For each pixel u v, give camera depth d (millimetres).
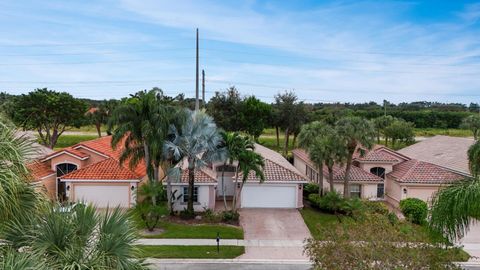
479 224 26547
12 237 8984
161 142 25984
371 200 32562
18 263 7645
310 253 14195
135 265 10055
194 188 29750
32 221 9305
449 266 12406
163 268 19312
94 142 36188
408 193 30953
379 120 64438
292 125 59812
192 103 61156
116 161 31922
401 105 107812
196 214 28625
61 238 9312
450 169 34000
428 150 43062
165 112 26188
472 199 12656
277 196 31297
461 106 104062
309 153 31672
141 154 27766
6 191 8633
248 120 59062
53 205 10023
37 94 49562
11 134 9320
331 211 29719
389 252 11883
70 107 52000
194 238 23609
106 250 9547
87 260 9078
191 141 26359
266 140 75812
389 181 33625
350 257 12367
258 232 25359
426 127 83250
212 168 32969
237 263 20234
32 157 9852
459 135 74625
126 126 25906
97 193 29812
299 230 25875
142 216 25719
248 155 26703
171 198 28672
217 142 26797
